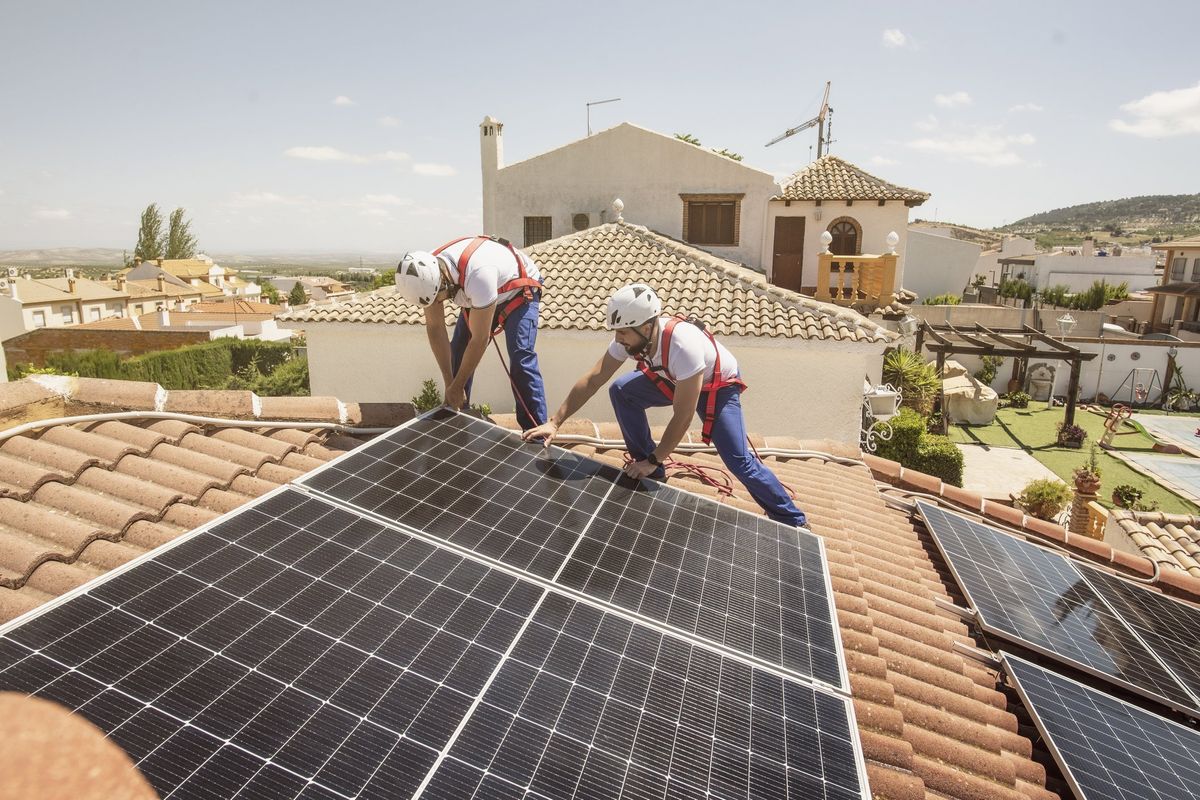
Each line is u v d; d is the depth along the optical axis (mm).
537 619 2500
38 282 62750
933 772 3117
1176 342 30688
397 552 2664
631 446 4477
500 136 22797
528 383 4750
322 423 4883
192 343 36656
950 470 18000
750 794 2004
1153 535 11594
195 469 3951
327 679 1957
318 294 101062
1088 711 3479
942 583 5117
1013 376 31766
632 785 1920
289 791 1597
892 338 12836
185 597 2104
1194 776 3150
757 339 12719
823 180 23219
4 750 1111
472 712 1997
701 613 2869
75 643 1819
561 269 15492
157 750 1590
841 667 2787
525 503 3361
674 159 21359
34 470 3381
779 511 4391
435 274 4027
